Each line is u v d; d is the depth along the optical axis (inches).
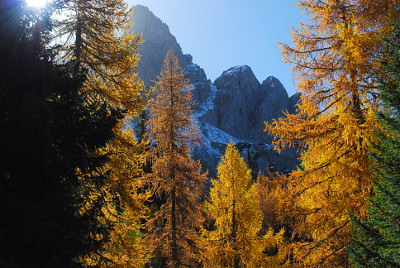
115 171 314.2
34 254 159.9
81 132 201.8
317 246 293.7
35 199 175.2
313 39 314.3
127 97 335.9
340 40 300.0
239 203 598.2
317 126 300.4
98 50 344.8
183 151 544.4
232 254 552.7
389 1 274.1
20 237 150.9
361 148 278.2
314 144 306.0
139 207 330.3
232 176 607.5
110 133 213.0
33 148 165.3
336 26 295.4
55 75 199.6
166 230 524.4
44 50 203.6
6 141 158.9
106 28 352.8
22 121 160.4
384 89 249.4
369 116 259.6
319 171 301.3
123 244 326.3
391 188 240.7
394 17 261.7
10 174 173.8
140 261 351.3
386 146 248.4
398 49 246.8
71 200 187.2
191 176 540.7
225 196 619.2
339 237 285.1
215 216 607.8
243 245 574.2
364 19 283.9
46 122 173.8
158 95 559.5
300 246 298.7
